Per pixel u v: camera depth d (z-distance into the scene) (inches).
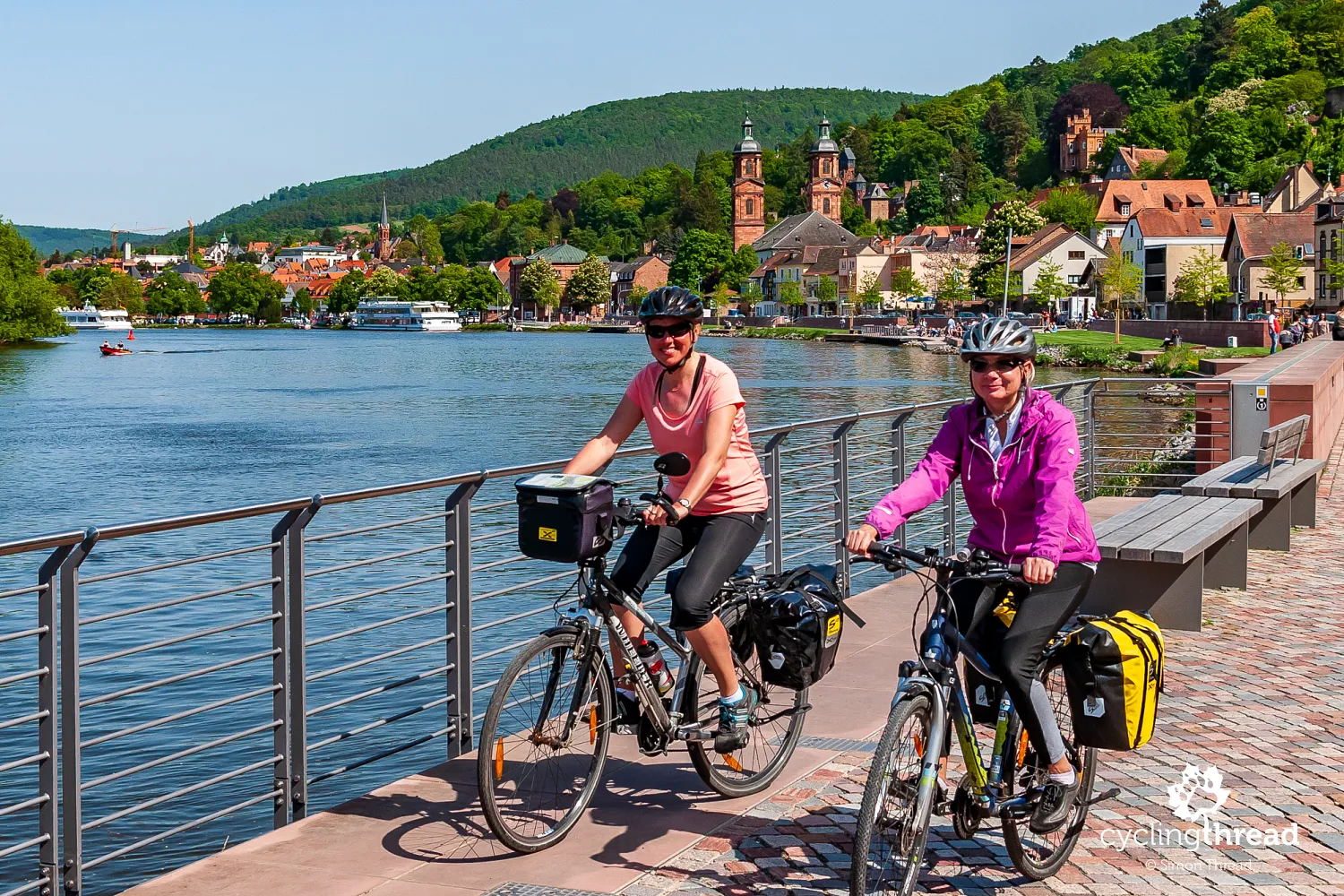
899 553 183.0
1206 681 309.0
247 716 509.0
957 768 200.5
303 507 227.1
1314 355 876.0
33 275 5260.8
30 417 2220.7
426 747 461.1
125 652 203.9
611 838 212.8
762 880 196.4
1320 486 639.8
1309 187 5329.7
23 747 484.1
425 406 2332.7
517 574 735.7
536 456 1549.0
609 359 4256.9
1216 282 4141.2
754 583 224.1
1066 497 182.4
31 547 185.3
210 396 2719.0
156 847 384.2
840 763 249.4
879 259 6368.1
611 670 212.4
